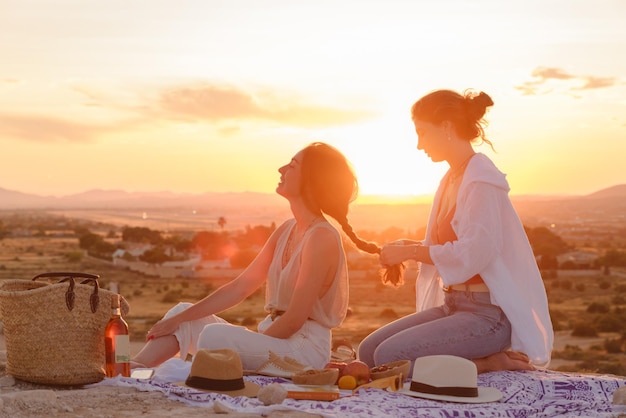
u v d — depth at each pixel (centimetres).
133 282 15088
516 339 542
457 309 555
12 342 497
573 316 11406
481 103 555
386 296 12700
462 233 539
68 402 446
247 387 479
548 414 486
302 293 525
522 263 548
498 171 548
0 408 413
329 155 541
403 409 446
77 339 497
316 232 534
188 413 426
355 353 598
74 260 19125
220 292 561
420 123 567
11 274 15425
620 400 510
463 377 481
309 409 435
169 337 553
